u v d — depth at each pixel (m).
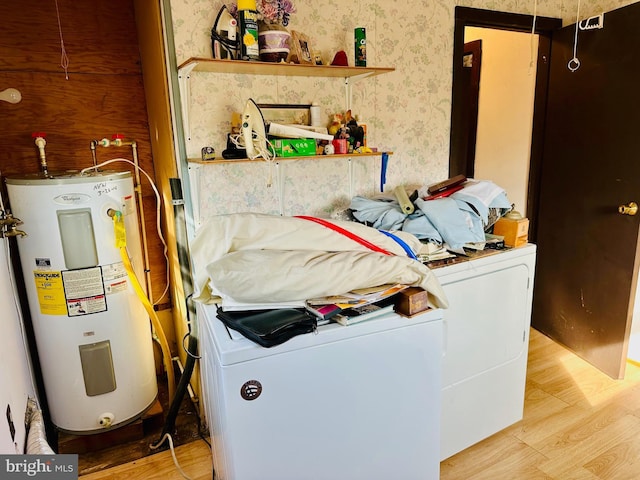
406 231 1.84
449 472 1.78
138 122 2.25
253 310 1.29
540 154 2.79
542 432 2.00
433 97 2.34
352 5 2.01
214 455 1.65
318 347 1.22
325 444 1.29
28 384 1.69
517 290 1.91
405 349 1.35
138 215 2.30
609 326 2.39
